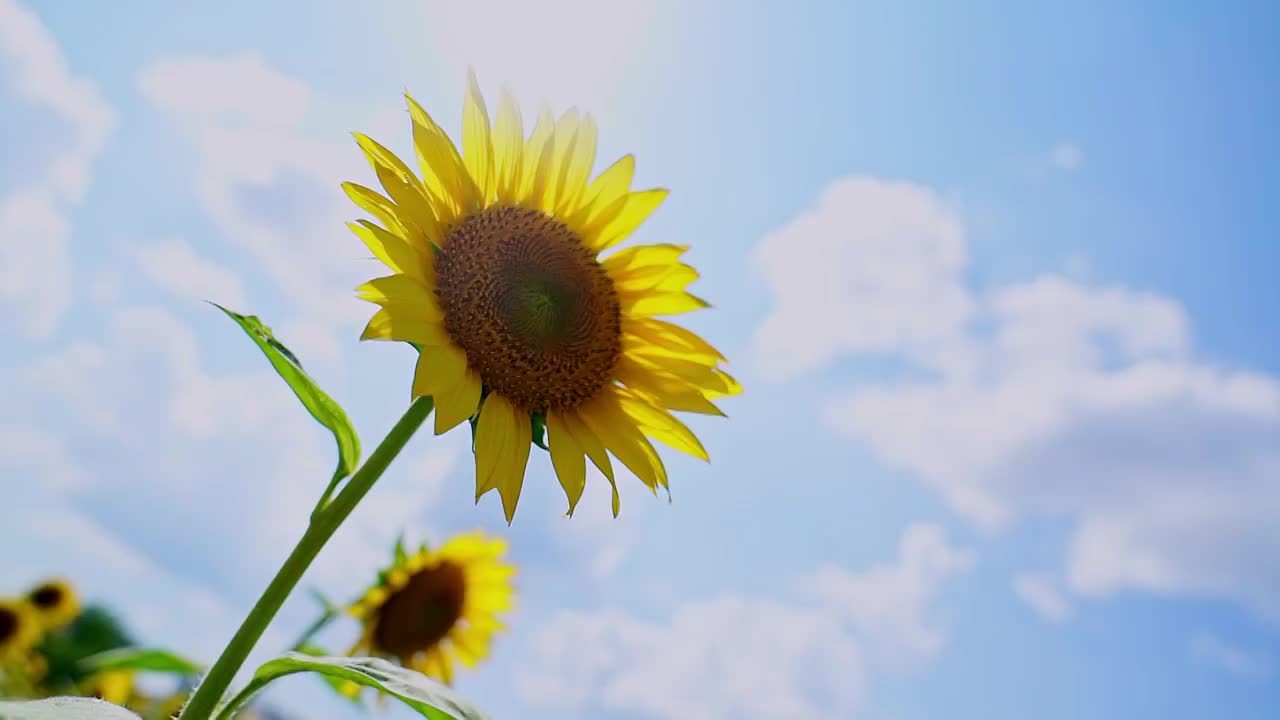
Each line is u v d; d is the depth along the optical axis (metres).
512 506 3.38
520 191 3.97
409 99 3.57
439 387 3.08
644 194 4.08
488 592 7.04
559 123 4.10
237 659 2.75
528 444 3.53
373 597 6.72
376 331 3.04
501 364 3.52
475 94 3.82
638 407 3.86
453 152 3.61
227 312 2.94
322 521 2.88
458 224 3.62
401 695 2.71
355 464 3.00
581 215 4.01
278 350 2.97
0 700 2.37
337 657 2.86
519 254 3.65
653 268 3.99
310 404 2.99
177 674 4.97
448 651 6.98
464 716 2.74
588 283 3.79
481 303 3.51
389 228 3.29
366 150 3.27
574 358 3.69
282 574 2.82
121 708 2.53
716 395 3.96
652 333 3.94
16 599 11.16
